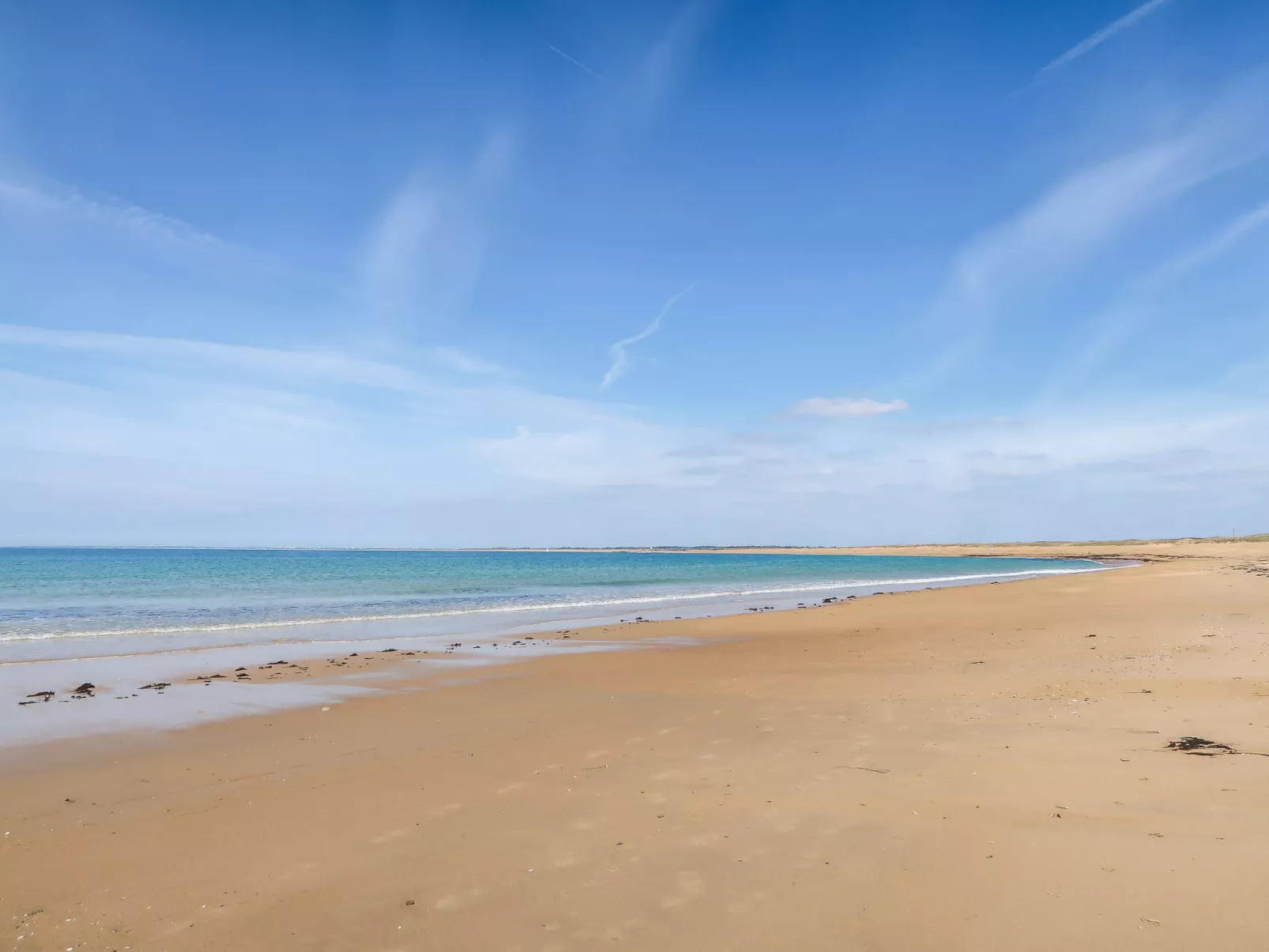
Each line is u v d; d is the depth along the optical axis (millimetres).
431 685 12883
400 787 7184
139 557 119688
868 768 7164
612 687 12398
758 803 6301
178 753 8641
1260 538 140375
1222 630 16438
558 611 29000
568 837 5711
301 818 6383
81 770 7969
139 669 14820
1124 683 10883
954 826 5570
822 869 4941
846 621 22734
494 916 4504
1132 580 38219
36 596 35031
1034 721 8750
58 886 5105
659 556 175875
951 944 3938
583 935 4234
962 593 34156
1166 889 4383
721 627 22188
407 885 4977
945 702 10148
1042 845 5125
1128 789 6160
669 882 4867
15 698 11891
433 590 41906
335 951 4184
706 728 9203
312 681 13328
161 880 5172
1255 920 3963
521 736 9133
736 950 3988
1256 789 5945
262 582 47281
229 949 4227
